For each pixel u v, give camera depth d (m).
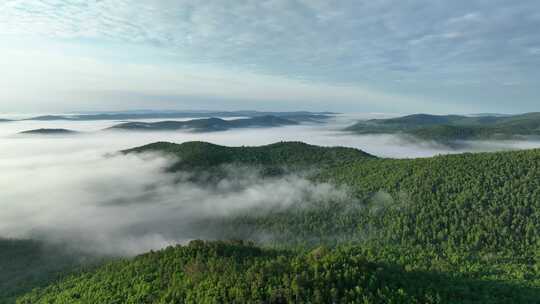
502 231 125.19
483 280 89.62
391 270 83.25
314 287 70.19
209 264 89.31
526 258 111.44
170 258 99.94
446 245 127.00
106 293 91.56
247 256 95.00
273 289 70.50
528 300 76.94
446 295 73.75
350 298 68.75
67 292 104.94
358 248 126.12
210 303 70.31
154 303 78.25
